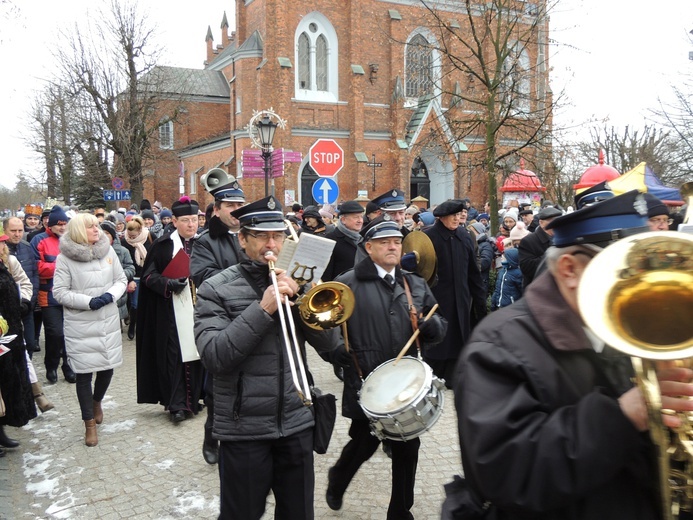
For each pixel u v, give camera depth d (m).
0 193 67.75
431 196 38.94
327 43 35.97
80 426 6.87
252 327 3.13
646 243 1.49
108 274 6.36
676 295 1.48
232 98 37.00
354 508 4.75
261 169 15.72
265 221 3.38
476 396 1.69
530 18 14.08
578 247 1.75
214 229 5.49
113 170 32.62
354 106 35.78
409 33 37.03
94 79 30.72
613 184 3.98
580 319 1.73
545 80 14.63
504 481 1.58
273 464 3.41
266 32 34.25
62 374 9.43
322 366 9.52
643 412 1.48
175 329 6.76
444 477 5.30
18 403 6.05
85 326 6.20
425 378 3.85
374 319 4.46
